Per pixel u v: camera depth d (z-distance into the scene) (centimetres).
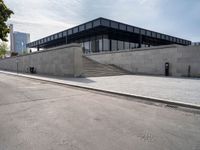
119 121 457
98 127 415
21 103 646
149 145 328
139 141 344
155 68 1902
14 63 3375
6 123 438
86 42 3444
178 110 564
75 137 360
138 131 393
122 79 1445
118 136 366
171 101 638
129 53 2188
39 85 1173
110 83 1182
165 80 1338
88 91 926
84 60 2256
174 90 877
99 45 3108
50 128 407
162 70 1833
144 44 3797
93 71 1900
